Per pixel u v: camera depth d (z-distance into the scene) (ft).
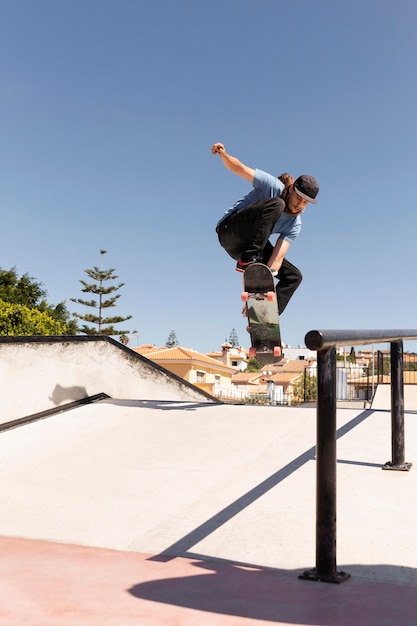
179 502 11.81
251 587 7.55
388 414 18.89
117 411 22.17
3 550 9.41
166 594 7.19
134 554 9.21
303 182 17.31
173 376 32.09
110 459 15.57
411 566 8.35
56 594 7.09
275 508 11.03
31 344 21.95
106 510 11.60
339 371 52.08
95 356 25.75
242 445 16.02
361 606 6.86
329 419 8.11
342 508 10.83
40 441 18.22
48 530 10.61
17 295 98.02
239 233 17.93
